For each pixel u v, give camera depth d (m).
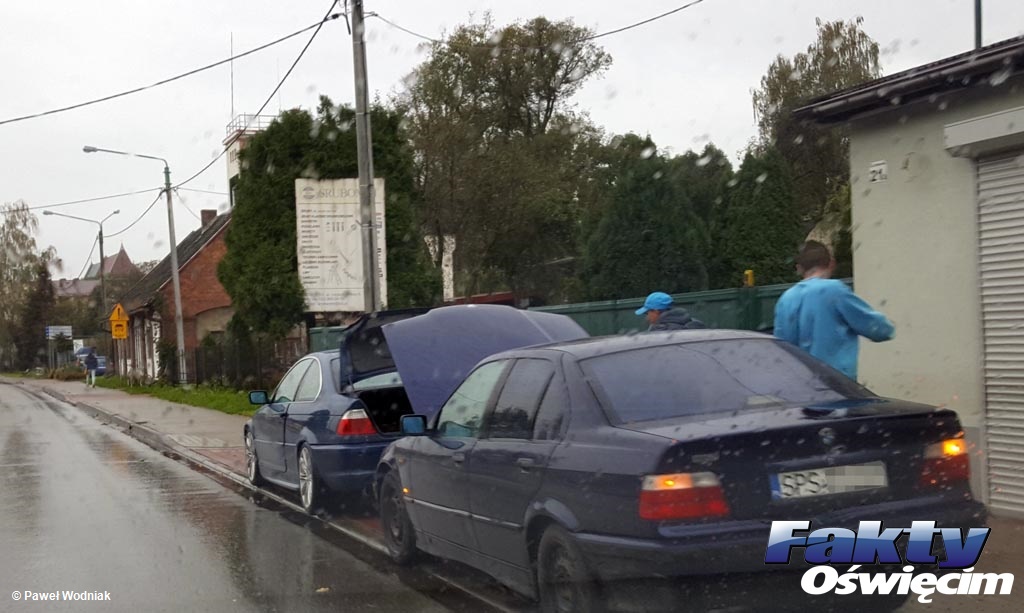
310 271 23.08
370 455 8.74
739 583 4.35
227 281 24.59
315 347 22.80
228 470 12.88
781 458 4.40
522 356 5.88
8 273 74.94
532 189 30.88
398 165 24.00
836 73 28.17
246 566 7.23
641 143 33.12
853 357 6.68
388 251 23.52
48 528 8.81
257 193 23.69
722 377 5.16
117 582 6.75
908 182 8.25
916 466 4.60
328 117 23.48
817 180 27.59
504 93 34.81
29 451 15.93
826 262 7.01
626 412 4.87
